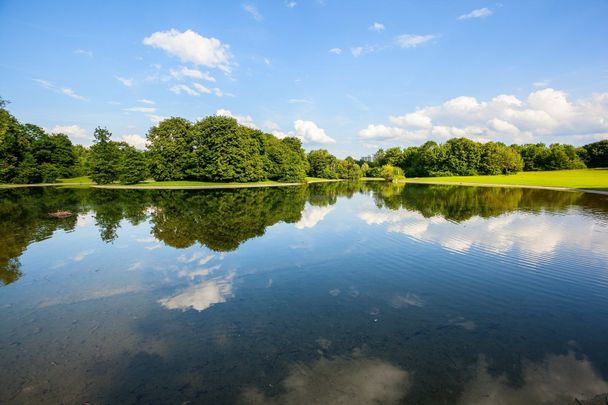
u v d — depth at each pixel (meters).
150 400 5.93
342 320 9.01
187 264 14.03
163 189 59.00
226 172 70.75
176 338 8.09
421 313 9.48
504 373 6.70
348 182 102.62
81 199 39.53
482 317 9.25
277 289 11.30
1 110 58.25
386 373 6.68
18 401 5.93
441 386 6.28
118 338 8.11
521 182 73.25
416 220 25.03
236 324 8.79
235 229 21.48
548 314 9.48
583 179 73.69
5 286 11.57
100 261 14.41
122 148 69.94
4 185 67.44
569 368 6.89
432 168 123.62
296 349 7.58
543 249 16.44
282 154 92.19
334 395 6.03
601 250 16.22
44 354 7.43
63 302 10.25
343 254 15.55
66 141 89.00
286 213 28.94
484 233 20.17
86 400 5.96
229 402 5.86
